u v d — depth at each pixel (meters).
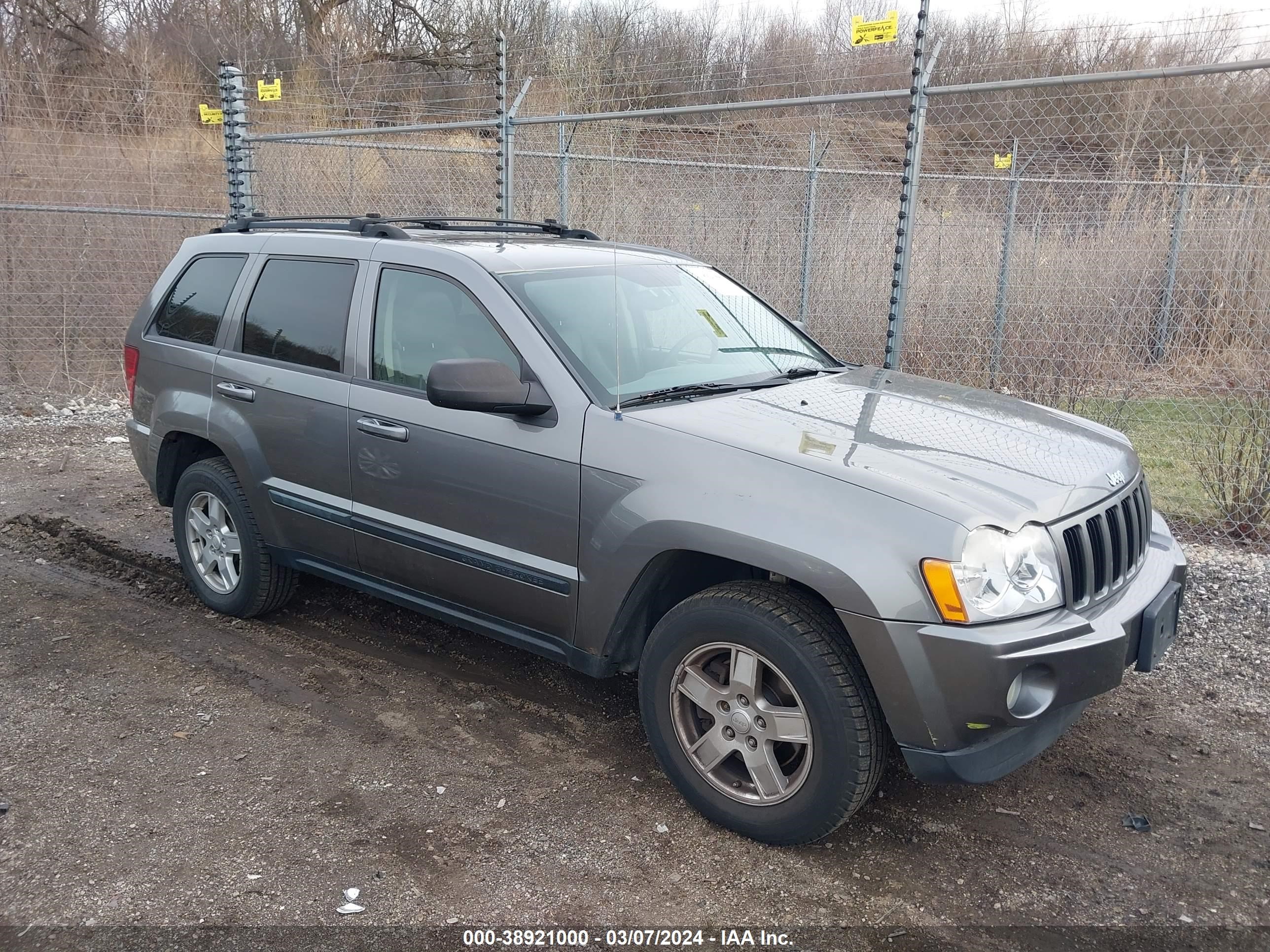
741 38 10.73
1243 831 3.28
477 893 2.90
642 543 3.21
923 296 9.49
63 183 11.85
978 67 7.87
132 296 11.30
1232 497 6.00
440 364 3.32
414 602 4.11
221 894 2.87
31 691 4.11
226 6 20.25
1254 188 8.77
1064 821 3.33
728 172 10.98
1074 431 3.67
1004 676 2.71
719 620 3.09
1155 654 3.21
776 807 3.08
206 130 13.96
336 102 15.80
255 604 4.75
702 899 2.90
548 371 3.53
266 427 4.40
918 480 2.95
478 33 19.50
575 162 10.70
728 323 4.29
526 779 3.53
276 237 4.60
